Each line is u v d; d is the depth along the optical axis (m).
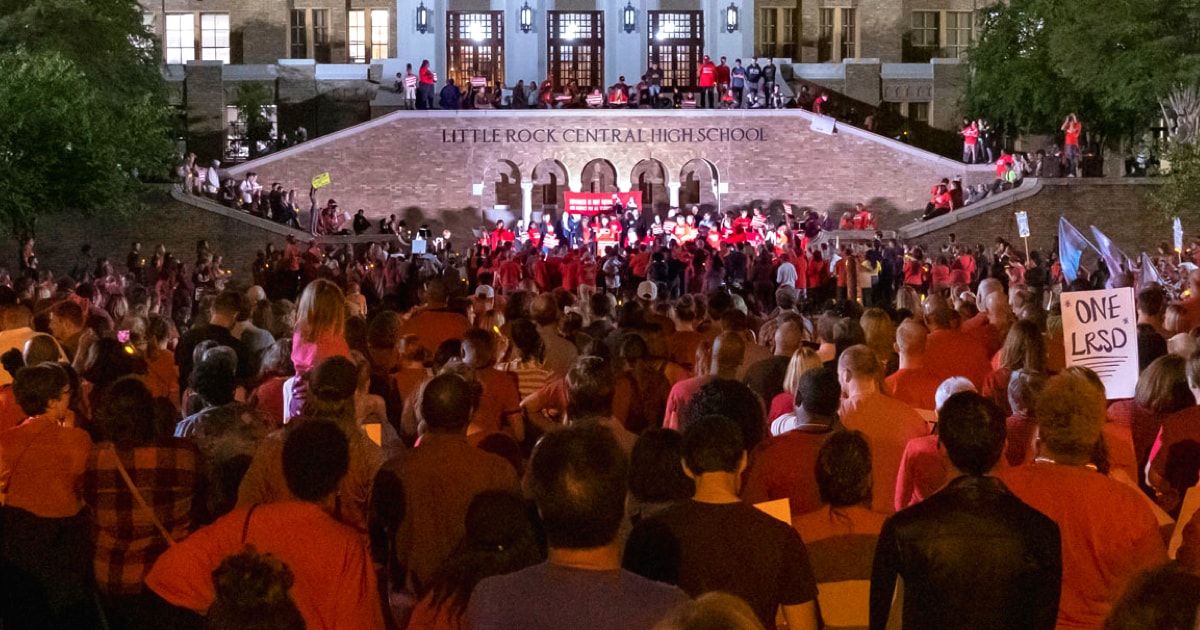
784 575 5.65
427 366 11.23
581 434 4.71
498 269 37.25
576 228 48.03
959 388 7.90
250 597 4.24
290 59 59.00
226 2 60.00
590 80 61.25
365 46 61.19
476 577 5.63
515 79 60.56
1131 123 52.00
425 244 45.56
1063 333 11.00
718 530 5.64
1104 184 48.97
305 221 52.50
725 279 39.53
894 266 41.09
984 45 53.25
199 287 37.97
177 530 7.24
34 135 36.50
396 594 6.77
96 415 7.26
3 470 8.02
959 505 5.45
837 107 59.66
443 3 60.25
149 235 47.25
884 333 10.86
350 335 11.98
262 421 7.82
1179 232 38.38
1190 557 5.73
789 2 61.28
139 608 7.11
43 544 7.80
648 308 14.53
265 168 52.53
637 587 4.59
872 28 61.03
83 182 38.44
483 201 53.00
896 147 52.97
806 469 6.93
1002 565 5.29
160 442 7.27
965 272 40.03
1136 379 10.60
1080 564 5.78
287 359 10.39
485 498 5.86
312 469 5.86
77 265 46.66
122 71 47.00
